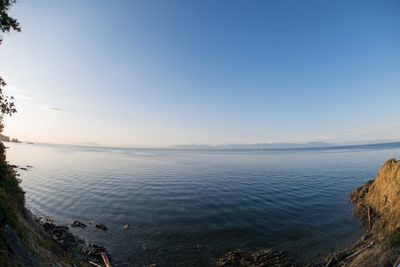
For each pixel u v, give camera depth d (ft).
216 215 128.67
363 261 63.82
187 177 261.03
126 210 136.46
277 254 86.48
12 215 37.83
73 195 168.25
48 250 49.14
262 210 138.00
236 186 207.41
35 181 215.10
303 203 153.28
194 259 84.23
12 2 52.37
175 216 126.82
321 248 93.04
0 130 56.75
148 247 92.17
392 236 60.54
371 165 378.73
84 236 100.53
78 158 534.78
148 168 354.74
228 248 92.43
